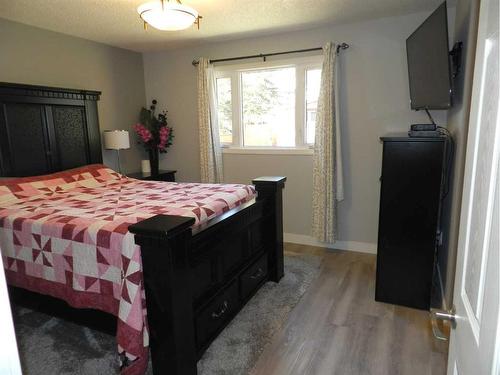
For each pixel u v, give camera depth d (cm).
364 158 364
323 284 299
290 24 347
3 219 218
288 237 416
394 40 335
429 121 333
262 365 201
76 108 363
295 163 401
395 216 253
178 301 167
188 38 392
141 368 173
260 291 287
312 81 385
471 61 198
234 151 431
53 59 359
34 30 340
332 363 201
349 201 378
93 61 400
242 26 351
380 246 261
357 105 358
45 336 228
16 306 257
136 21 328
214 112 421
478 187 79
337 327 236
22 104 315
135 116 459
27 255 211
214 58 421
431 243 247
